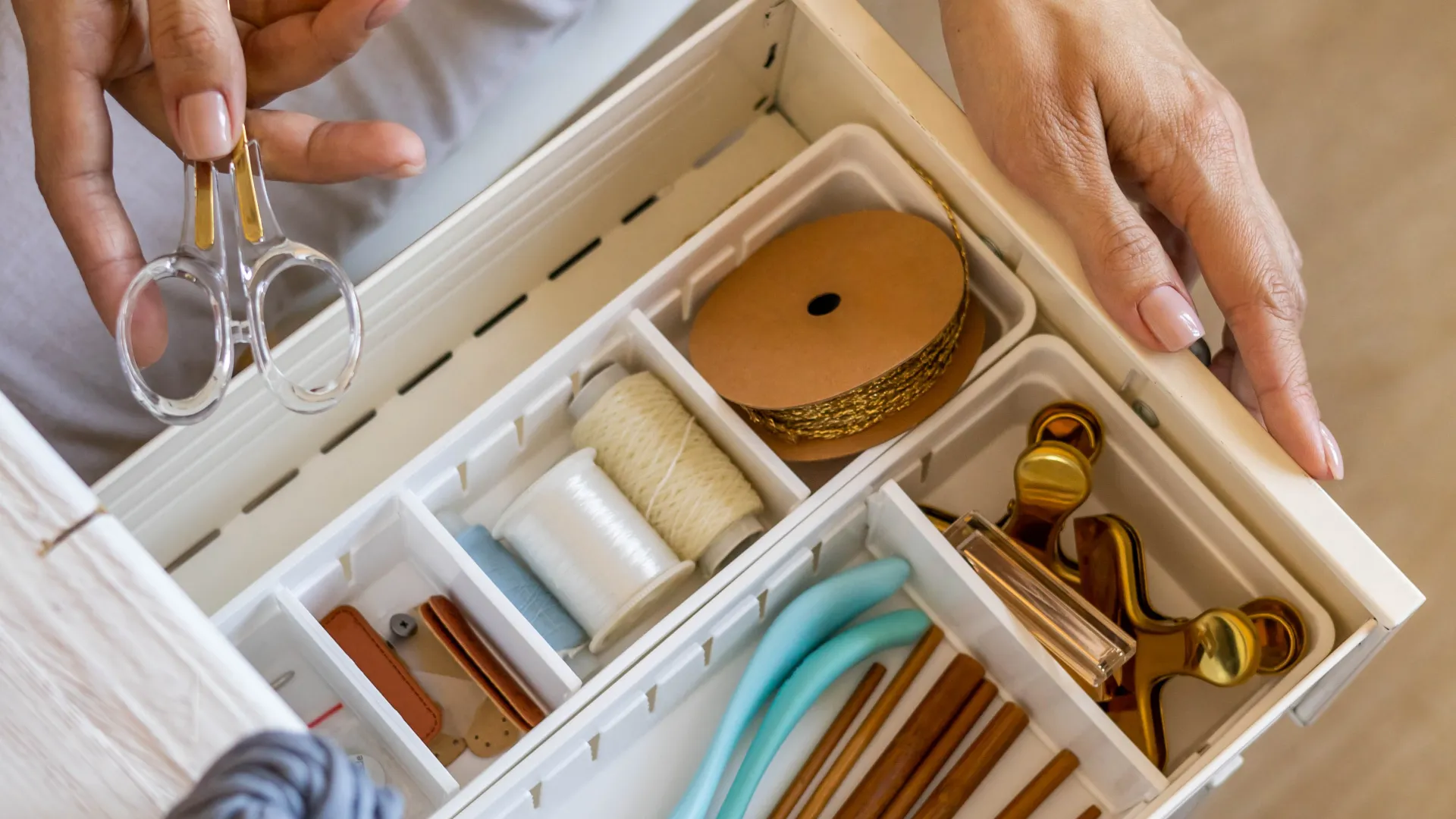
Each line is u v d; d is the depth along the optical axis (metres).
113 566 0.36
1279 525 0.80
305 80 0.72
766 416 0.85
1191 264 0.99
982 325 0.88
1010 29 0.81
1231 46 1.53
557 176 0.90
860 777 0.88
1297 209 1.49
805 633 0.85
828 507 0.84
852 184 0.94
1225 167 0.82
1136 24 0.83
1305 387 0.80
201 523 0.92
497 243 0.92
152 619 0.36
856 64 0.86
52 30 0.65
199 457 0.84
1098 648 0.81
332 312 0.82
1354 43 1.53
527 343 1.01
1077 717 0.82
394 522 0.85
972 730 0.89
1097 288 0.79
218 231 0.61
